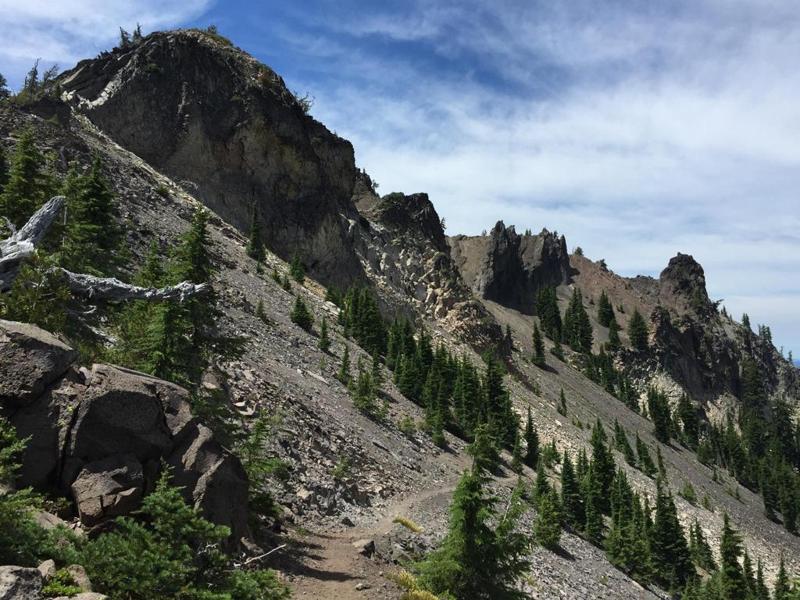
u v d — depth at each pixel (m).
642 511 88.69
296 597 15.16
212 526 11.17
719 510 123.69
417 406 74.12
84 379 13.63
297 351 58.94
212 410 19.55
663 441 158.50
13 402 12.54
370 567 19.70
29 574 8.55
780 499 137.75
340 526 26.17
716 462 172.75
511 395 118.31
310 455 32.75
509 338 162.62
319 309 87.75
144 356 19.05
